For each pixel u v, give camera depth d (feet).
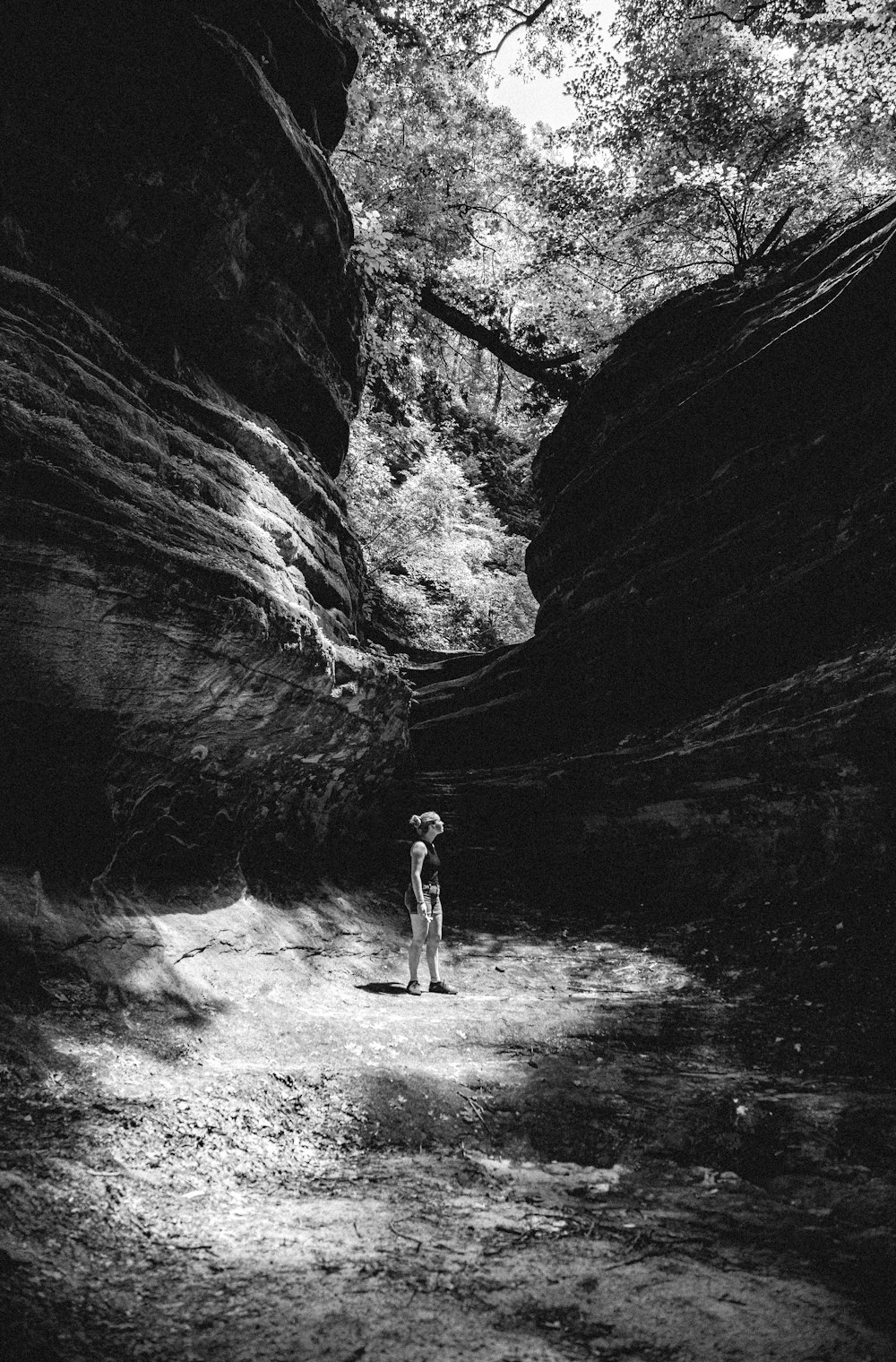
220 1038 15.70
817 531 30.37
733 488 34.68
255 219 26.40
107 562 15.76
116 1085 12.85
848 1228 11.07
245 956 19.53
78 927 15.88
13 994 13.71
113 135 21.50
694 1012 20.47
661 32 54.95
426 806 37.06
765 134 49.03
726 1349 8.13
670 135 53.21
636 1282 9.39
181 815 20.70
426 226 63.67
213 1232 9.96
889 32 38.29
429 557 70.08
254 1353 7.68
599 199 56.95
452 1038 18.02
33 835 16.35
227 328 27.17
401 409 83.05
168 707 18.80
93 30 20.40
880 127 42.93
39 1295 8.09
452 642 76.69
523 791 35.86
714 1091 15.64
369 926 26.50
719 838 29.27
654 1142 14.08
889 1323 8.70
